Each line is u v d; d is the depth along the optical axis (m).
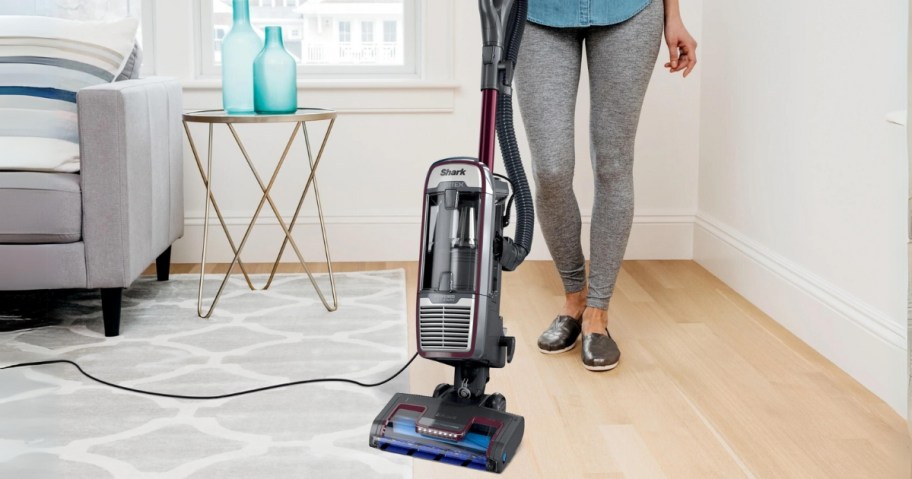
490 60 1.75
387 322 2.65
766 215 2.78
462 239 1.71
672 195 3.47
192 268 3.34
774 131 2.70
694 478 1.68
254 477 1.66
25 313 2.75
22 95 2.62
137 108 2.54
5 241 2.41
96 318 2.70
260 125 3.36
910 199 1.60
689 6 3.37
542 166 2.26
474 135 3.42
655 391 2.12
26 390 2.10
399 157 3.42
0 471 1.67
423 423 1.75
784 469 1.71
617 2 2.18
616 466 1.73
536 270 3.31
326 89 3.34
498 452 1.68
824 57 2.35
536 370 2.26
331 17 3.45
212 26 3.40
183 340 2.48
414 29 3.46
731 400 2.06
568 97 2.27
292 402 2.03
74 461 1.72
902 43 1.95
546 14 2.20
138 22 3.04
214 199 3.13
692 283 3.12
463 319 1.69
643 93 2.26
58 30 2.81
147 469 1.69
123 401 2.03
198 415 1.95
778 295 2.64
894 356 1.99
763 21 2.78
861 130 2.15
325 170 3.41
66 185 2.42
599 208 2.35
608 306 2.62
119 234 2.45
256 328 2.59
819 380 2.18
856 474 1.69
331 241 3.45
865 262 2.15
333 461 1.73
